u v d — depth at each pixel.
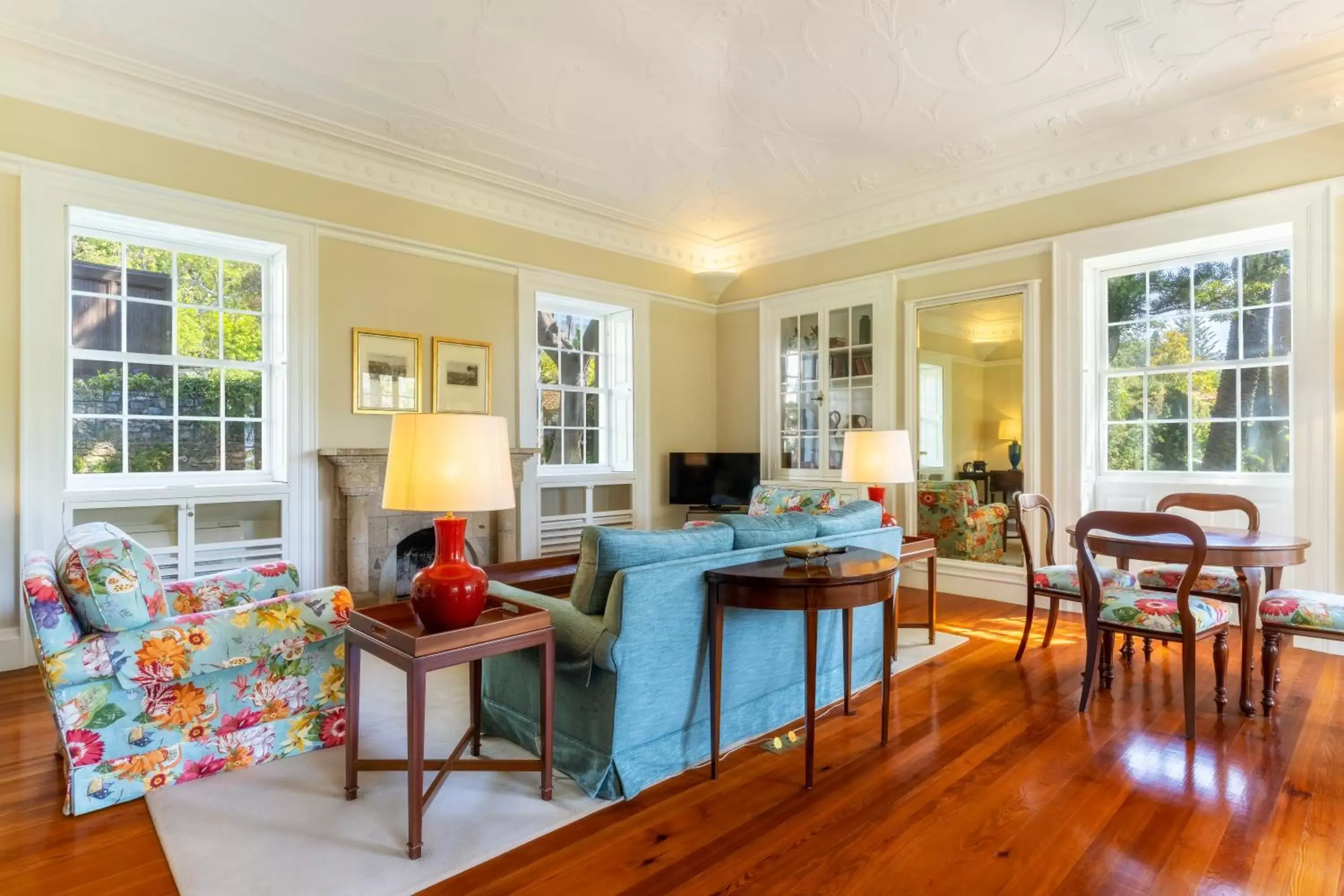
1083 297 4.32
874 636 3.12
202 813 2.01
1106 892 1.64
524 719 2.42
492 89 3.68
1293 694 2.92
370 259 4.36
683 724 2.29
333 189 4.21
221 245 3.94
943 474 5.00
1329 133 3.48
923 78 3.57
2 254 3.21
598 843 1.86
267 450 4.15
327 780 2.22
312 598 2.43
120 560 2.05
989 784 2.17
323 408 4.16
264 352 4.16
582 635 2.16
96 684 2.05
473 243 4.87
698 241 6.18
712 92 3.73
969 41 3.26
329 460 4.12
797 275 5.94
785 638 2.66
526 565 3.42
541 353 5.53
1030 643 3.72
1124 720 2.67
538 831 1.92
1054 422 4.42
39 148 3.28
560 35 3.23
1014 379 4.63
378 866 1.75
